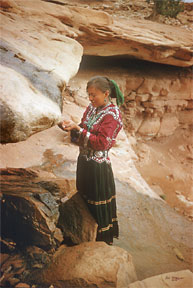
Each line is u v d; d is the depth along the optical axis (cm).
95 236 231
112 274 194
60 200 261
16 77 163
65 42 367
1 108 124
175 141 1368
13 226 226
